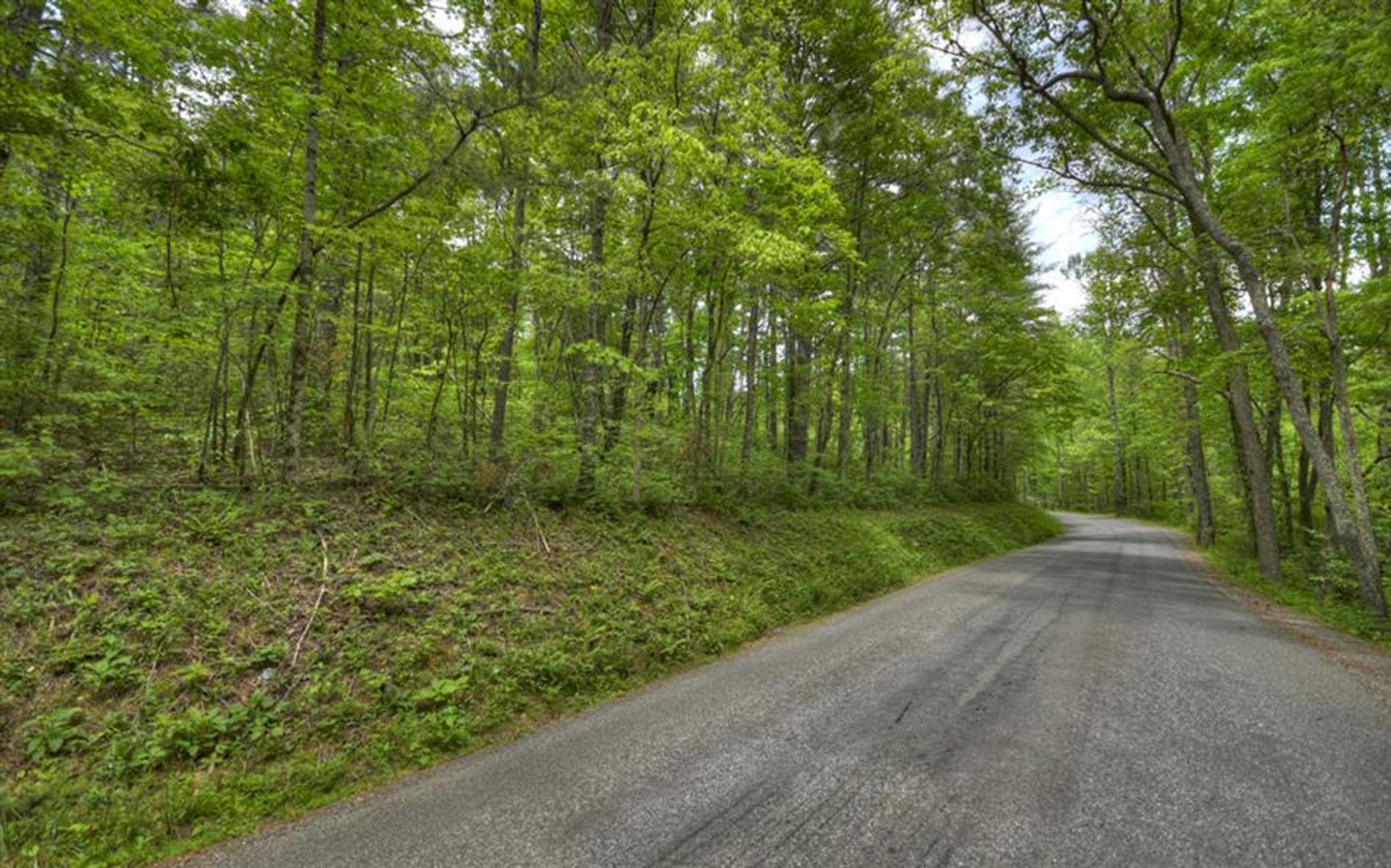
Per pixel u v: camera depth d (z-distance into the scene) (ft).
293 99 23.76
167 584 16.22
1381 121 31.81
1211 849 8.82
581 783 11.78
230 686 14.19
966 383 79.10
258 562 18.20
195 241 26.55
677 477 35.88
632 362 31.01
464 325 32.09
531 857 9.20
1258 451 44.39
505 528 25.52
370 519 22.70
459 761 13.43
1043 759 12.08
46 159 22.25
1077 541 78.33
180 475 23.30
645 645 20.80
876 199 55.83
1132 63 35.76
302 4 24.94
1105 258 48.91
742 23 34.40
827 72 47.91
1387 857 8.59
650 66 29.63
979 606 29.58
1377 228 40.45
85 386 26.66
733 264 36.06
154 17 21.74
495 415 31.76
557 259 33.91
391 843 9.91
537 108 29.71
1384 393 42.29
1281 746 12.68
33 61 19.21
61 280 26.12
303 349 24.71
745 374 52.11
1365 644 24.31
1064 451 159.94
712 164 28.66
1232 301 47.98
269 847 10.06
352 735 13.91
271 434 29.25
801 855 8.95
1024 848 8.91
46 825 10.32
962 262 64.75
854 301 52.65
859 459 76.79
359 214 30.30
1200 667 18.93
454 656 17.30
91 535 17.17
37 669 13.01
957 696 16.03
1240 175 36.63
